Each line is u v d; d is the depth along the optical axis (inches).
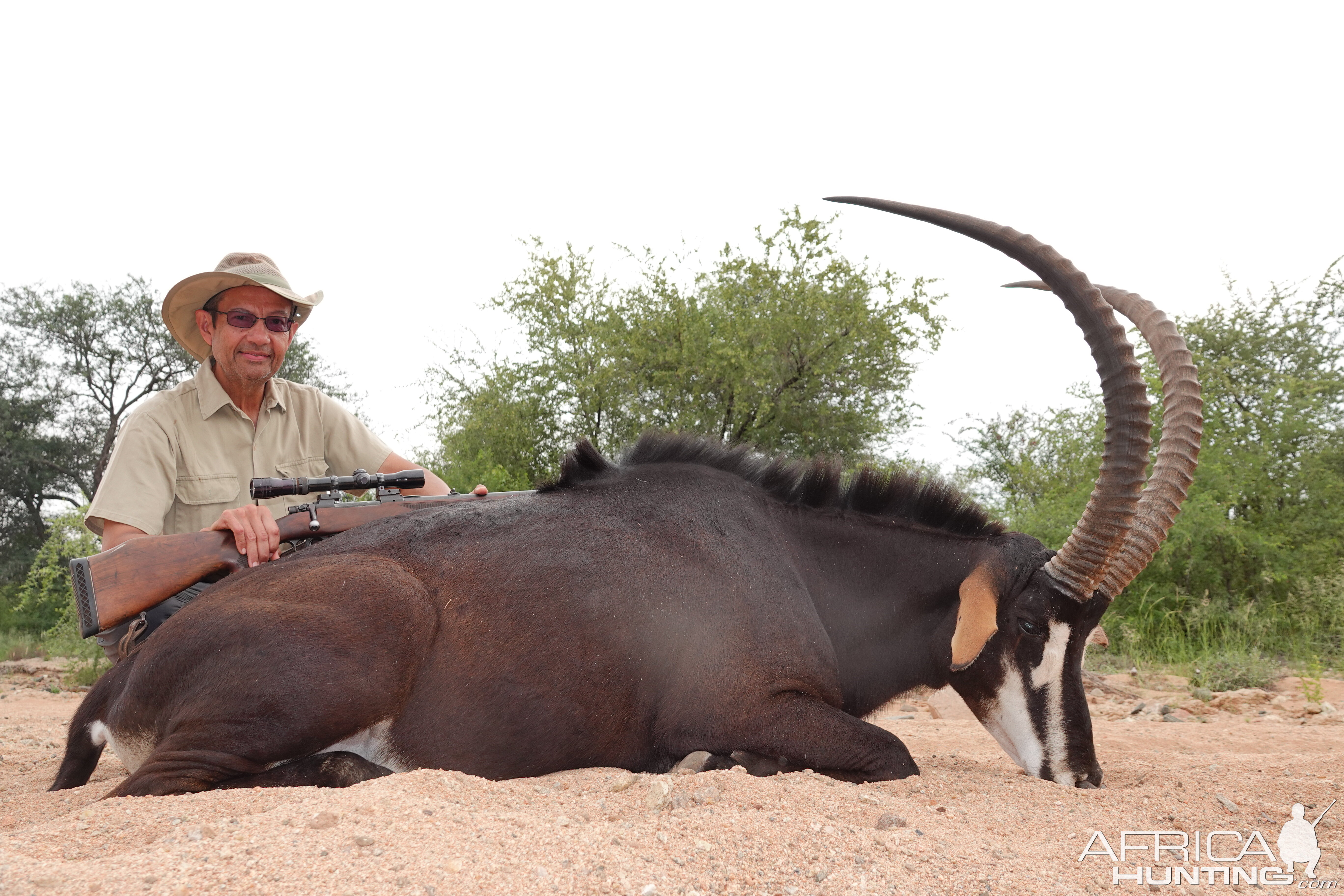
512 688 144.6
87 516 189.0
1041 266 159.8
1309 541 450.6
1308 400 476.7
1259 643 393.1
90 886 85.1
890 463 574.6
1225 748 209.0
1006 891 97.8
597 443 627.8
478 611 146.1
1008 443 765.3
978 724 263.1
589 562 152.7
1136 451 154.9
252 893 85.1
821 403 622.8
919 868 102.0
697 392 609.3
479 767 143.7
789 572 167.5
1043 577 165.2
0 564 1018.1
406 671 141.2
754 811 117.6
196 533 156.9
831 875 98.2
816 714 151.9
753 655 154.1
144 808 112.7
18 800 143.6
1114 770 172.7
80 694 396.8
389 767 143.3
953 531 179.5
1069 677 162.7
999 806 137.4
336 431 221.8
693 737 150.9
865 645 175.5
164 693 140.7
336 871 89.4
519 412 637.9
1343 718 264.8
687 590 154.7
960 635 157.9
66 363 1095.0
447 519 156.3
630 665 150.0
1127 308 176.9
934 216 165.6
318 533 163.6
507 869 92.8
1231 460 469.4
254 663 136.0
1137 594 446.9
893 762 149.8
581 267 649.0
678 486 169.9
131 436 192.1
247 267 200.8
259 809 109.7
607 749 150.6
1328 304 511.5
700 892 92.3
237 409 205.2
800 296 605.6
